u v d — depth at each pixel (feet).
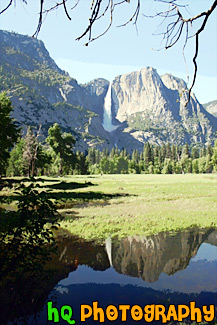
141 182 176.55
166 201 90.79
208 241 44.93
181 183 166.71
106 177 244.63
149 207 77.82
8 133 129.29
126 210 72.69
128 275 31.27
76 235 47.39
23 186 22.56
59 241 43.91
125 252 39.09
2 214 22.45
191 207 77.56
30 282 27.35
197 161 458.91
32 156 237.45
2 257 21.83
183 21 7.66
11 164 285.23
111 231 50.65
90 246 41.55
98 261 35.24
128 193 115.14
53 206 22.66
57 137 269.85
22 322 21.07
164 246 42.19
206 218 61.67
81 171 383.86
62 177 240.53
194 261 35.63
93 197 101.14
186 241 44.88
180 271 32.53
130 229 52.26
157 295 26.58
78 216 63.87
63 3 6.93
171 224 55.98
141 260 36.09
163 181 187.01
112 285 28.43
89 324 20.99
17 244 22.09
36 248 22.58
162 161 557.33
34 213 22.08
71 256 37.04
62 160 273.54
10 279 26.68
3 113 124.57
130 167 469.16
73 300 24.89
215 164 314.76
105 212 69.56
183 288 28.07
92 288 27.58
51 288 27.04
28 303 23.82
